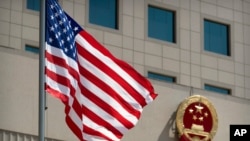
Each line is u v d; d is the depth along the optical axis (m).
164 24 54.22
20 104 43.00
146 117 47.00
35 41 48.31
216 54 55.97
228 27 57.25
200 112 48.53
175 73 53.66
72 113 34.19
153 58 52.97
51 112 43.78
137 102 35.44
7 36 47.59
